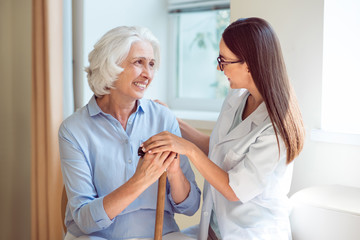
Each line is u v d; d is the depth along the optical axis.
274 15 1.80
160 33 2.72
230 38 1.42
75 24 2.38
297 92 1.78
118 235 1.48
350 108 1.79
